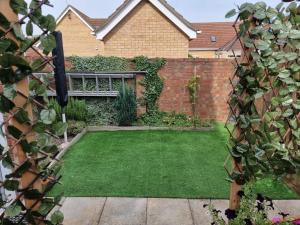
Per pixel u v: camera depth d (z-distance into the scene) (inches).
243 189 77.1
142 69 257.0
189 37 327.0
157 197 124.6
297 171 80.0
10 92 47.7
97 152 191.2
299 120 77.9
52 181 59.7
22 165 52.3
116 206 116.9
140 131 249.3
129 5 315.0
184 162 171.2
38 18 48.7
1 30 45.3
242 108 71.7
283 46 70.8
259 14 63.8
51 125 55.1
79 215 109.8
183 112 270.7
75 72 250.5
